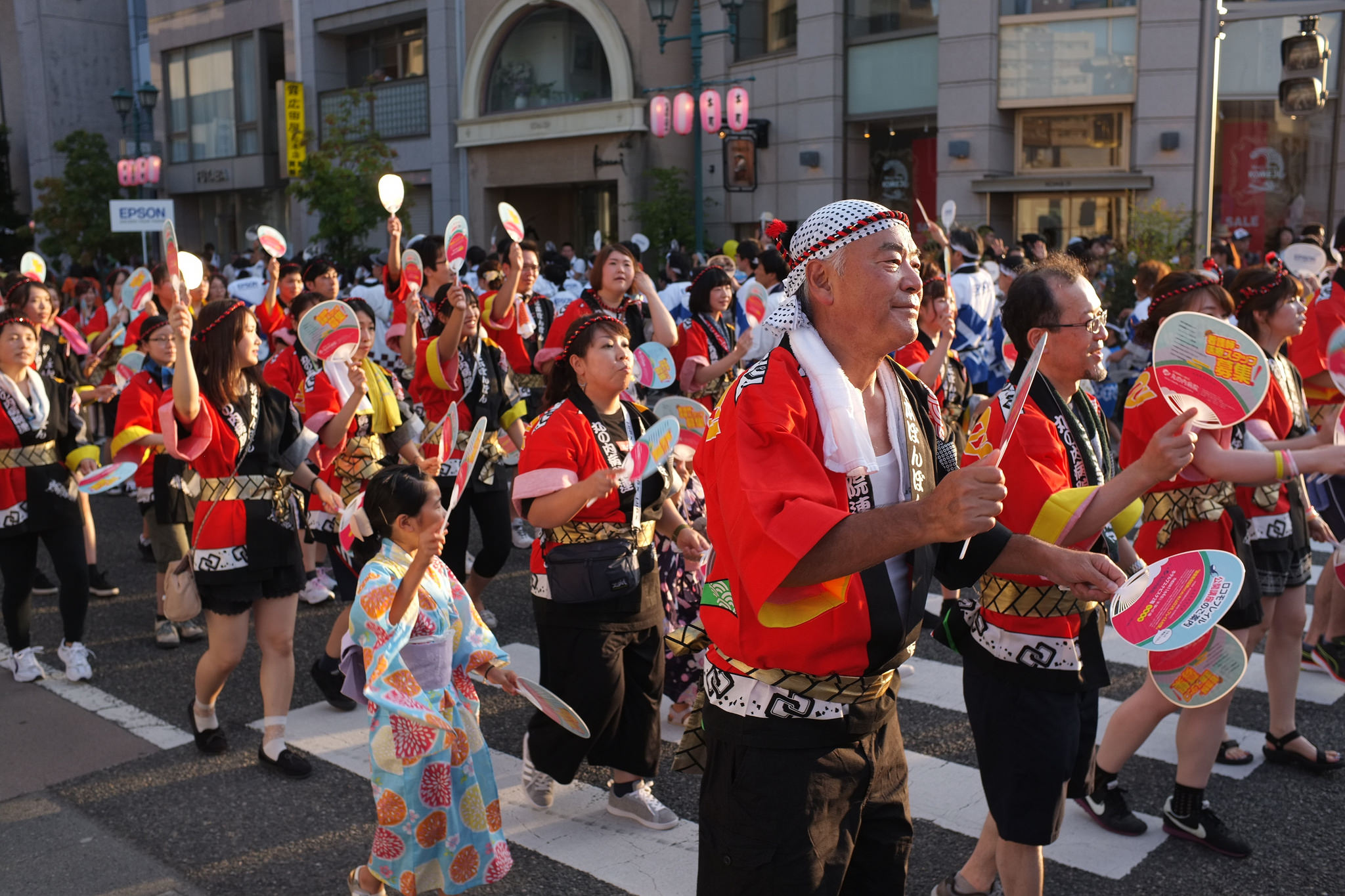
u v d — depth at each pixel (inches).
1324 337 211.2
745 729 92.5
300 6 1110.4
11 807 170.1
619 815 164.4
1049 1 705.6
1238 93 703.7
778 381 85.4
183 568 178.1
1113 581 97.0
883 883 102.4
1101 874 145.6
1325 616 216.2
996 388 376.5
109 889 146.5
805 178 819.4
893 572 92.8
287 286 389.7
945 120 740.0
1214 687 110.4
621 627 153.9
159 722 203.2
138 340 347.6
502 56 994.1
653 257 823.7
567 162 941.2
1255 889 141.6
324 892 145.3
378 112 1073.5
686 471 198.4
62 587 225.5
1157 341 110.6
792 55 819.4
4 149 1414.9
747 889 93.4
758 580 78.2
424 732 127.3
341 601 264.4
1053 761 114.0
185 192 1316.4
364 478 229.3
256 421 178.1
